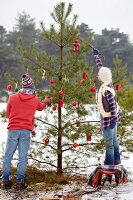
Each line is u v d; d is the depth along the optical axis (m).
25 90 6.34
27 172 7.03
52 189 6.06
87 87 6.66
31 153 7.00
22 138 6.17
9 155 6.17
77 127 6.82
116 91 6.98
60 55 6.86
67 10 6.82
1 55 56.59
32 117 6.29
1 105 26.44
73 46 6.70
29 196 5.71
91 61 50.12
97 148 6.52
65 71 6.67
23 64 6.76
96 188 6.07
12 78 6.81
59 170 6.90
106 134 6.28
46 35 6.88
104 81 6.33
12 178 6.73
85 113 6.75
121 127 6.97
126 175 6.37
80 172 7.35
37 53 6.75
